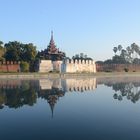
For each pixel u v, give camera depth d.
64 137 22.34
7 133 23.61
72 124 26.94
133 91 63.56
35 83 83.00
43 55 151.88
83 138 22.08
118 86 78.19
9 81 91.31
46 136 22.66
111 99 47.91
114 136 22.58
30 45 143.25
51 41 158.88
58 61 142.38
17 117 30.56
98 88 70.81
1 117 30.55
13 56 138.38
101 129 24.88
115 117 30.55
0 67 127.06
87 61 152.38
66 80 101.38
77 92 59.66
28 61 141.50
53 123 27.41
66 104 41.09
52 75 122.19
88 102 43.69
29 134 23.23
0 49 130.00
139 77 138.62
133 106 39.25
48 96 51.34
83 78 119.44
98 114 32.53
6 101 43.84
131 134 23.12
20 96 50.72
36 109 36.03
